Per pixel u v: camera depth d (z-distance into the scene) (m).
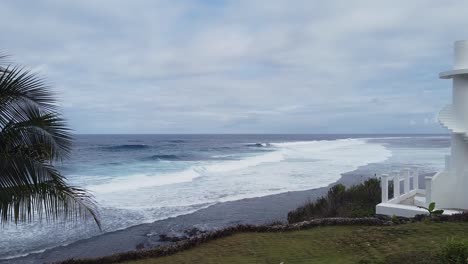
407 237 7.95
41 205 5.52
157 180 25.53
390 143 84.75
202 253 8.43
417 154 48.06
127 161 40.75
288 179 26.12
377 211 10.66
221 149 64.75
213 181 25.31
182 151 58.84
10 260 10.88
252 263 7.47
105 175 28.47
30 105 5.50
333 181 25.02
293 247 8.38
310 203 14.55
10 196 5.08
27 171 5.17
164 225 14.67
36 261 10.85
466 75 9.75
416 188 12.33
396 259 6.43
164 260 8.09
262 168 32.75
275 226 10.06
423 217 9.37
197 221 15.26
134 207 17.42
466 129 9.76
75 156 46.62
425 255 6.23
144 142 92.69
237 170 31.38
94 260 8.36
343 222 10.07
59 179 5.63
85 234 13.30
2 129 5.25
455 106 10.01
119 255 8.50
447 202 10.11
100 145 70.88
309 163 37.00
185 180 25.64
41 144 5.44
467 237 7.54
